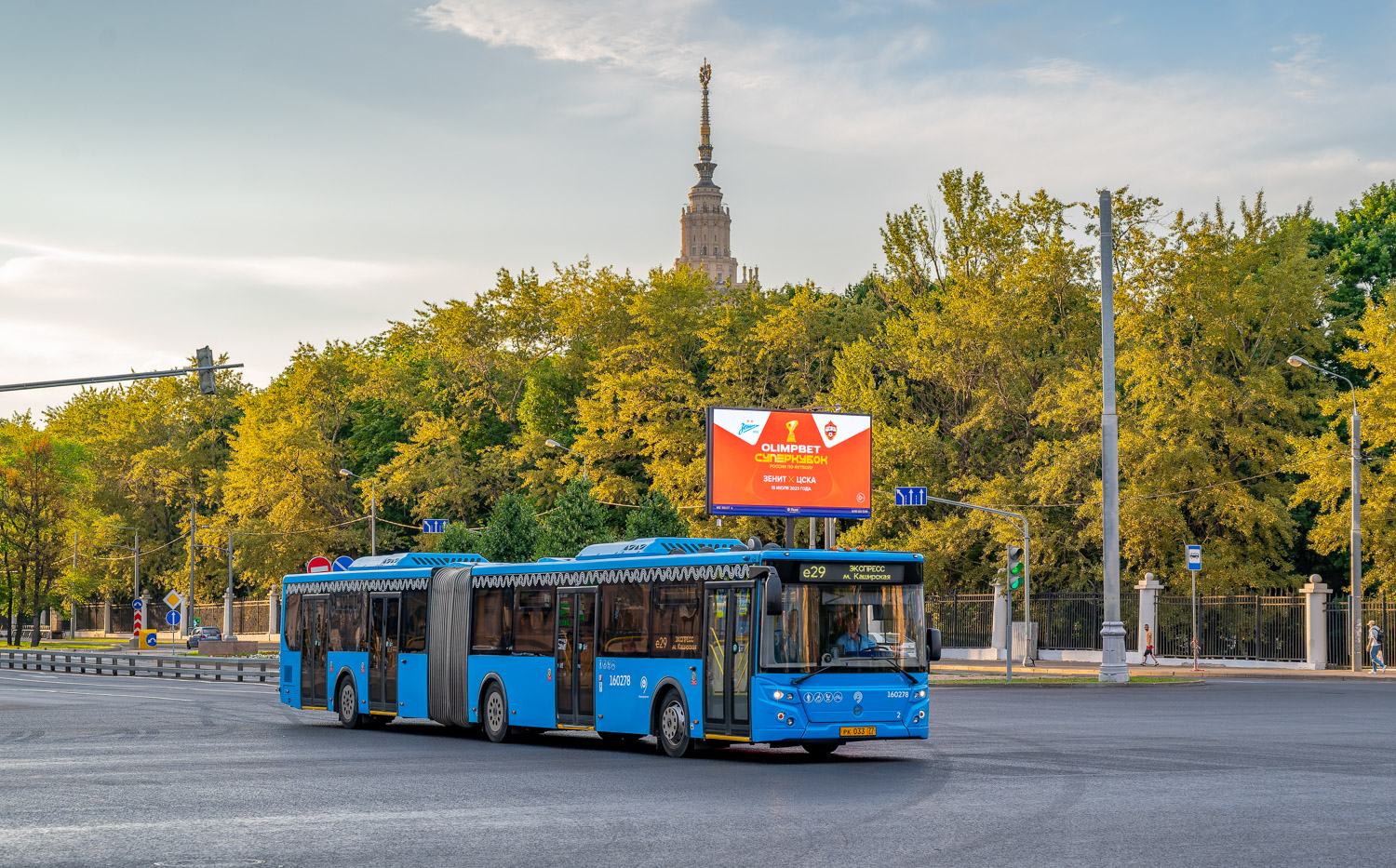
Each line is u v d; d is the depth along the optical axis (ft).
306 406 307.17
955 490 212.23
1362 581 175.22
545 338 289.33
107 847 37.96
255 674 166.50
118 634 392.68
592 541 197.06
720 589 67.00
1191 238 186.70
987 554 208.95
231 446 336.29
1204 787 51.29
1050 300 212.64
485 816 44.32
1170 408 183.01
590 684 74.59
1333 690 129.59
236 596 346.54
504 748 74.28
